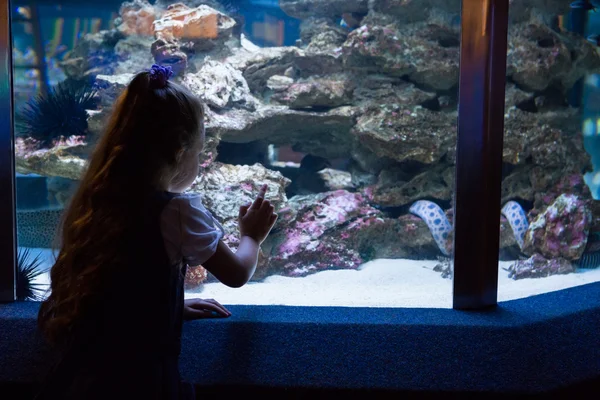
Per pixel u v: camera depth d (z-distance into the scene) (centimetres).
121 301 137
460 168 203
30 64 447
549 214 404
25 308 200
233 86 451
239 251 162
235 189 406
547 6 464
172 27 438
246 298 276
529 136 471
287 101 475
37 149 411
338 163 595
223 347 173
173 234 141
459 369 166
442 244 435
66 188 409
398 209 488
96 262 137
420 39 484
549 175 476
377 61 481
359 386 159
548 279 358
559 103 507
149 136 142
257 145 526
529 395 157
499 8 188
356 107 484
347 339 178
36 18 446
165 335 141
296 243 406
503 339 180
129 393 131
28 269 248
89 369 133
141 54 476
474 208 204
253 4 506
